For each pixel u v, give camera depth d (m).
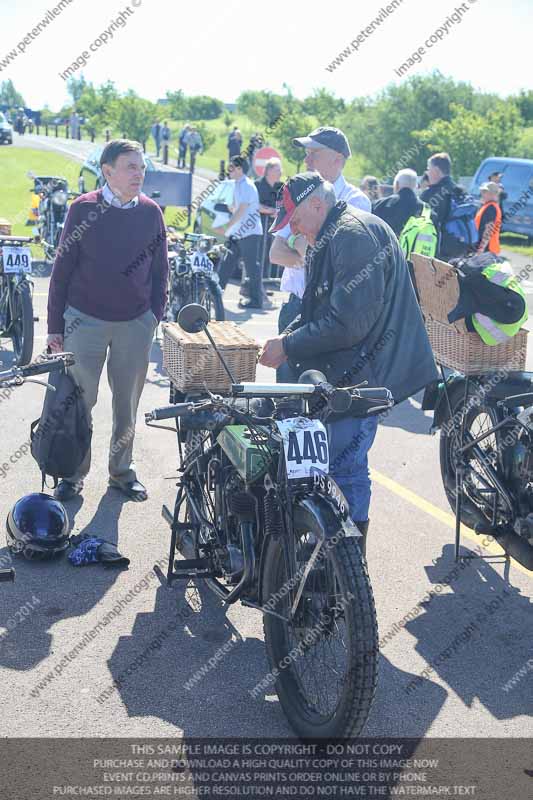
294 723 3.41
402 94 30.86
